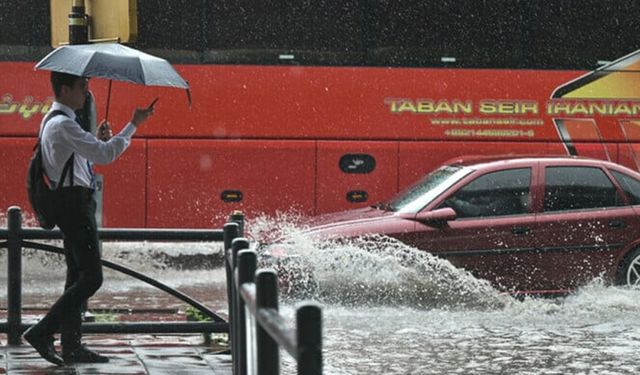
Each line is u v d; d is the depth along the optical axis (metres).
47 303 39.91
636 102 50.31
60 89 24.47
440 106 49.59
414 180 49.56
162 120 48.72
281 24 49.12
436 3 49.62
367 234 38.41
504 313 37.94
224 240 24.30
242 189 49.09
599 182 40.03
